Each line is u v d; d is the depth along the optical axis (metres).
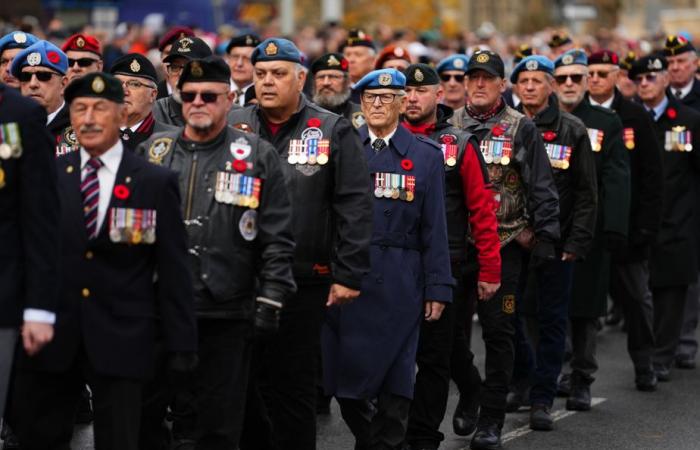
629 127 33.94
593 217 30.17
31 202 19.22
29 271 19.14
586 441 28.45
